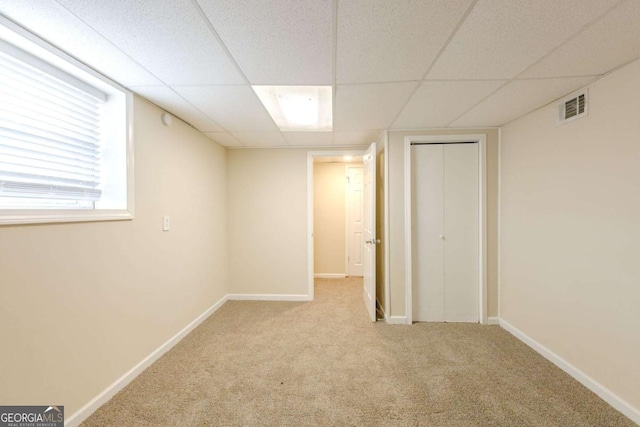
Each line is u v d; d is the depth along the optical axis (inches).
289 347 93.2
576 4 43.8
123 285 72.4
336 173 194.2
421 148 115.1
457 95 78.9
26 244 50.8
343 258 194.7
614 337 64.5
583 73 66.1
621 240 63.2
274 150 142.7
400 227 114.4
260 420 60.6
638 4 43.3
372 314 115.3
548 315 84.7
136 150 76.8
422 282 116.2
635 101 60.4
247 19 47.2
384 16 46.6
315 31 50.6
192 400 66.8
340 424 59.5
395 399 67.1
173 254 94.7
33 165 56.6
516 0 43.0
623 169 62.7
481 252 111.8
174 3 43.2
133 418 61.0
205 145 119.3
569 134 77.1
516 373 77.4
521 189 97.1
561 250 79.8
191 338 99.7
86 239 62.1
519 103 84.5
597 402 65.6
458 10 45.2
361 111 91.9
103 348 66.2
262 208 143.5
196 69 64.1
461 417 61.2
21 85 54.1
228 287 144.5
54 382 55.2
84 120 67.6
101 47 55.1
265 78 68.7
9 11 44.7
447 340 97.8
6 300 48.0
